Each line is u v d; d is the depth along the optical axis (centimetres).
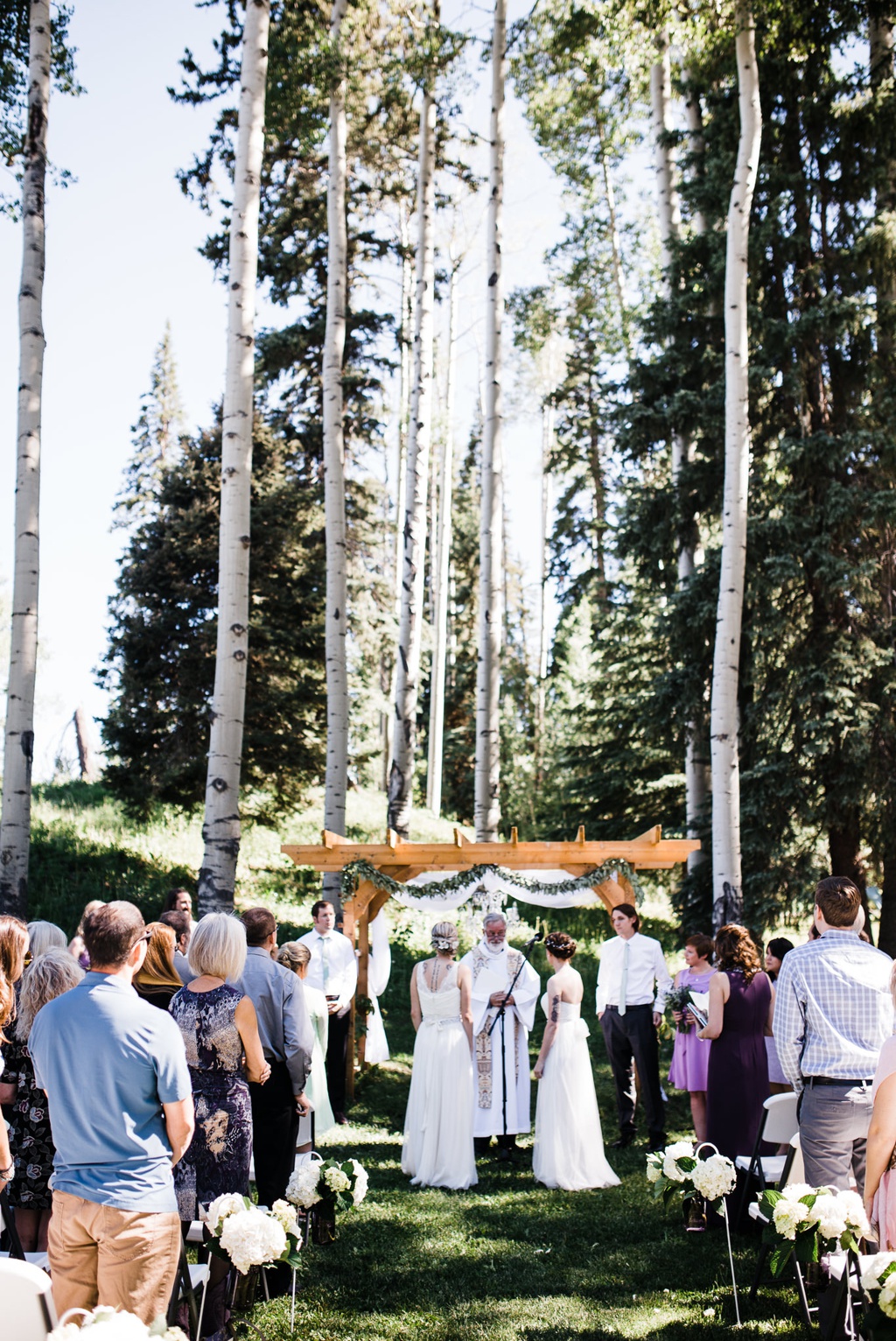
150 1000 488
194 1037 429
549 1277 534
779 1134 548
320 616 1825
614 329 2205
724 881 1098
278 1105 520
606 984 834
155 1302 325
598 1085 1030
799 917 1272
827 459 1247
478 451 4231
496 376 1413
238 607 945
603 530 2816
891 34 1366
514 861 980
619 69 1597
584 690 1997
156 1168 332
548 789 2859
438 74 1449
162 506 1852
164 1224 329
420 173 1513
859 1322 419
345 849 987
